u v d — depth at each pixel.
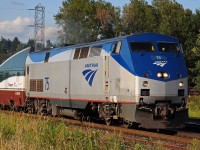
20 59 32.41
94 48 23.09
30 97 30.52
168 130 21.67
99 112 22.95
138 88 19.72
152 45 20.83
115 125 22.83
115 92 21.08
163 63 20.45
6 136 15.80
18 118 17.78
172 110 20.30
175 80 20.45
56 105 27.11
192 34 69.00
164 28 70.00
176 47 21.33
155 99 19.98
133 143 14.75
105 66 21.89
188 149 13.93
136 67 19.95
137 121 19.80
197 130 21.45
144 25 87.81
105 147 12.77
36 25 76.94
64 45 27.39
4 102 34.97
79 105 24.55
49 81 27.70
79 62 24.31
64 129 14.71
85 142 13.24
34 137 14.11
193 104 37.38
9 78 33.84
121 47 20.89
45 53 28.67
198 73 52.94
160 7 88.25
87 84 23.50
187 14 73.88
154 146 13.84
